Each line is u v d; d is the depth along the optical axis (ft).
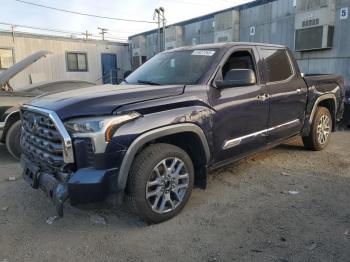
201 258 8.96
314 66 45.19
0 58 64.49
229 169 15.96
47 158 10.07
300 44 45.11
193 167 11.73
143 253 9.27
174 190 11.14
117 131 9.50
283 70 15.83
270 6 50.83
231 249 9.33
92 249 9.54
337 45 42.04
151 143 11.04
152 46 82.02
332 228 10.30
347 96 25.82
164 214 10.87
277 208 11.76
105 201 9.70
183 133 11.28
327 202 12.16
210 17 62.95
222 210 11.71
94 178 9.30
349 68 40.96
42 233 10.49
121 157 9.62
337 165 16.40
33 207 12.36
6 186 14.51
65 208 12.16
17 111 18.02
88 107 9.58
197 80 12.05
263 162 17.01
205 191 13.39
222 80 12.34
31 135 11.09
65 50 73.00
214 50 13.21
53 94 11.55
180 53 14.28
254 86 13.70
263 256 8.95
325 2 41.37
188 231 10.37
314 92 17.51
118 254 9.26
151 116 10.18
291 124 16.11
